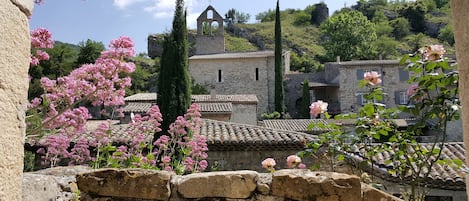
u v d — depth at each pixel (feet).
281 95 103.55
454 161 8.55
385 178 15.85
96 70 12.40
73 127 13.24
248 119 73.56
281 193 7.02
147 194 7.36
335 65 112.88
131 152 16.34
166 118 30.17
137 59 148.56
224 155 30.17
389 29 206.90
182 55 32.17
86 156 17.02
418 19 212.64
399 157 8.81
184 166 16.30
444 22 200.23
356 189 6.75
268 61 111.45
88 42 116.67
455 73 7.39
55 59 101.30
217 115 59.21
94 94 12.46
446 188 20.52
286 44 198.80
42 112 12.06
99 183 7.47
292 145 29.48
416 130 8.32
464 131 3.93
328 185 6.83
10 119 3.52
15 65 3.62
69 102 12.43
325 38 207.51
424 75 8.06
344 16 167.12
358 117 9.41
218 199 7.25
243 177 7.27
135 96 72.08
